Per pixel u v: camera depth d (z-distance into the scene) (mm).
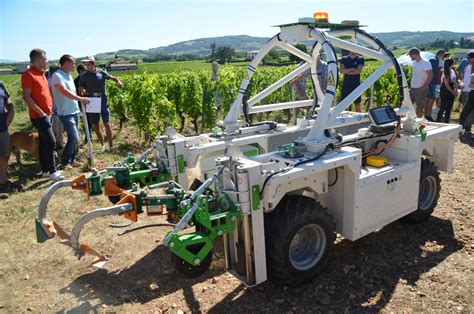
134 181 3633
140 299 3199
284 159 3162
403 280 3305
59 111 6727
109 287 3377
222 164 2908
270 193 2811
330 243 3295
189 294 3244
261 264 2975
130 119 11281
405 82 4133
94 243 4141
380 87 12578
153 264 3730
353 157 3213
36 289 3373
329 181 3461
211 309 3039
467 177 5844
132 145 8812
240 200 2775
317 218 3143
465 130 8547
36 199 5426
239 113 4617
